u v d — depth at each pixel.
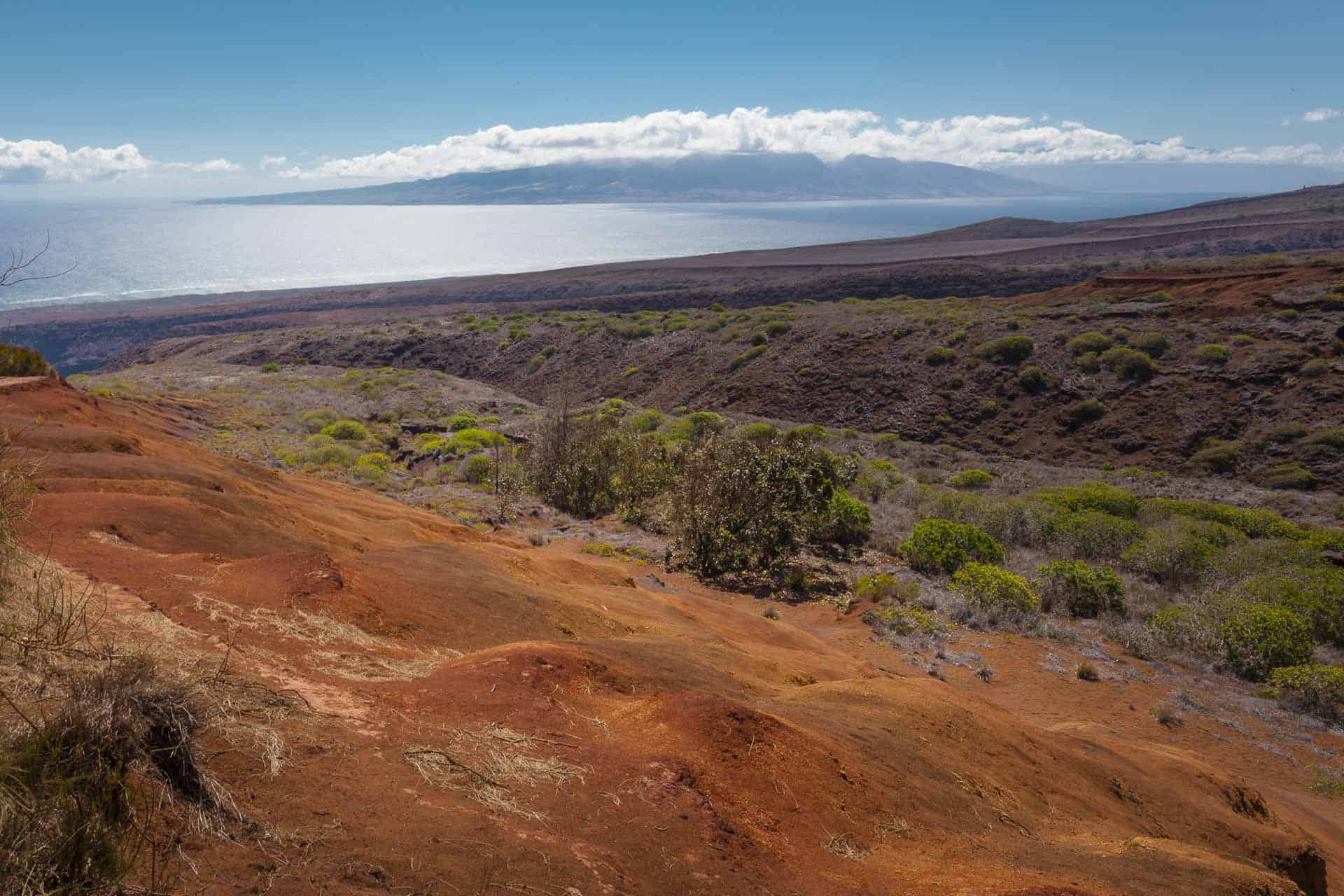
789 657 9.69
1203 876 4.09
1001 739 6.63
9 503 4.43
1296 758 10.71
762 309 80.69
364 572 6.83
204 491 8.85
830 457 20.88
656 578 14.92
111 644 3.36
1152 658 14.12
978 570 15.93
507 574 8.55
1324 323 41.31
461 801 3.19
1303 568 17.41
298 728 3.35
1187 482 32.72
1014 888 3.55
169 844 2.36
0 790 2.16
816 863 3.64
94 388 29.69
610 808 3.46
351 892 2.39
